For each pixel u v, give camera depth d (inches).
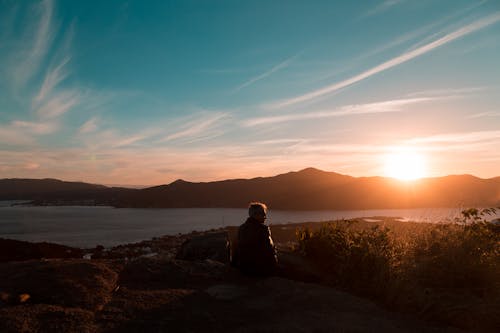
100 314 152.9
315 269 251.4
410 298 191.5
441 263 222.1
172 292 187.0
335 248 262.1
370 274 223.8
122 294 178.9
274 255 233.5
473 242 237.5
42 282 175.0
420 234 265.4
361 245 237.1
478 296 204.1
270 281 218.2
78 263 205.9
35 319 139.8
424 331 161.0
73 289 171.6
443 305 182.7
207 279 215.9
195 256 295.1
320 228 289.6
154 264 224.4
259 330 147.7
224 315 163.2
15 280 177.8
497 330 165.9
